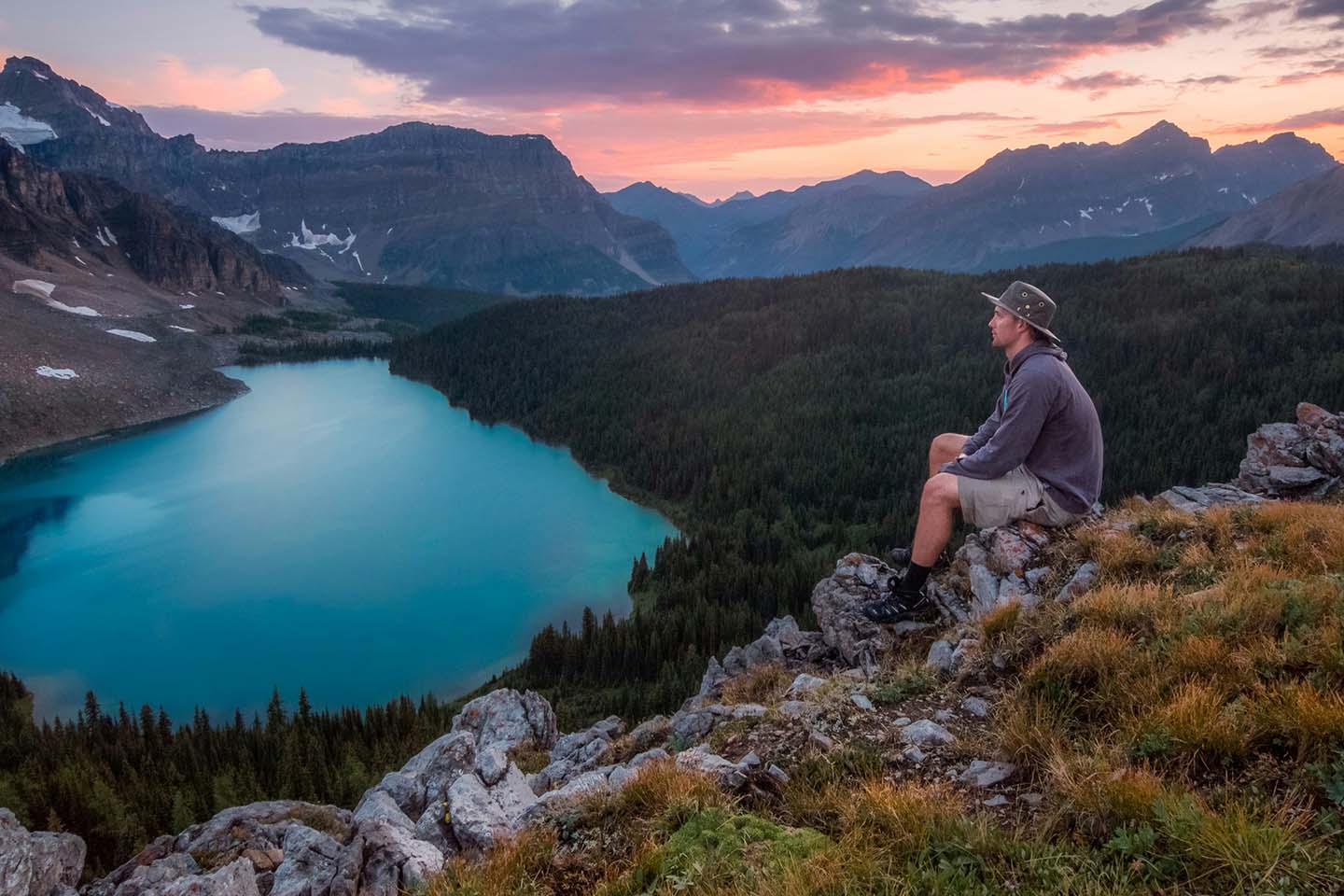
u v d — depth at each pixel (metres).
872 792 4.27
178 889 5.75
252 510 160.00
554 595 120.56
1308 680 4.15
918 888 3.46
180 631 109.62
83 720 81.94
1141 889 3.12
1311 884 2.91
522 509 162.50
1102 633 5.65
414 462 198.00
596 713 80.94
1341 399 151.88
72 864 7.41
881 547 127.69
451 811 8.00
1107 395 174.88
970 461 7.68
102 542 141.75
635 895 4.10
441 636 108.25
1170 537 7.86
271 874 7.45
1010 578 7.71
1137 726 4.38
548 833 5.20
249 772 65.62
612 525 153.38
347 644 106.06
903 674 6.61
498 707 17.62
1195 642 5.03
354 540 143.50
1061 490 7.81
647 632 95.06
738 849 4.07
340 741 71.06
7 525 150.88
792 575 110.00
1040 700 5.13
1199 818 3.34
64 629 109.94
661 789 4.96
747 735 6.17
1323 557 6.52
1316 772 3.56
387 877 6.97
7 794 61.31
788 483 158.50
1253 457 15.22
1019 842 3.61
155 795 62.81
